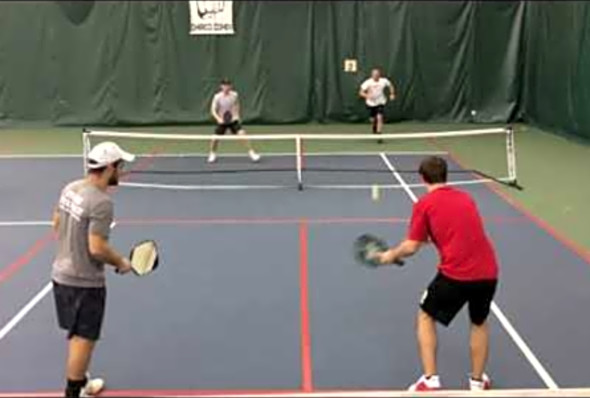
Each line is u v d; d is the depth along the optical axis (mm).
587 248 9508
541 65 22250
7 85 23766
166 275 8438
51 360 6238
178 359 6258
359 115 24141
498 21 23922
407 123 24172
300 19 23922
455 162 16562
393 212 11484
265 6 23828
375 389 5727
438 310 5414
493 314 7242
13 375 5949
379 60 24031
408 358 6277
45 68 23750
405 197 12609
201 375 5953
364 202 12219
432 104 24172
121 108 24000
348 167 15797
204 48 23906
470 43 23891
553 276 8391
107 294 7797
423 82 24094
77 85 23906
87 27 23719
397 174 14891
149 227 10617
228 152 18281
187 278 8344
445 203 5352
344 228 10508
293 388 5734
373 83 20797
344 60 24062
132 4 23672
